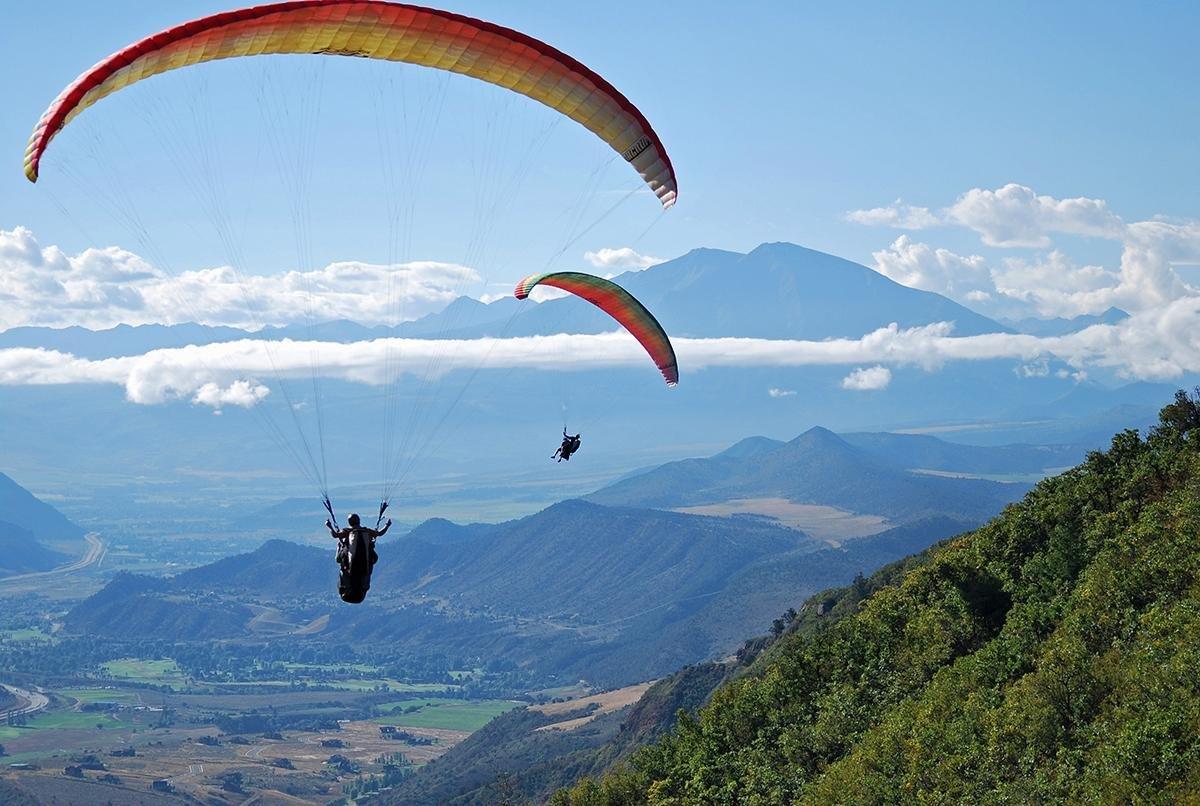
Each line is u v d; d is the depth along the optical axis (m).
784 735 59.50
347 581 25.38
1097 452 71.38
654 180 36.03
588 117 34.28
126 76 25.80
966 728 47.16
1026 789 40.81
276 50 28.42
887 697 58.56
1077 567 60.53
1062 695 44.62
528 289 39.38
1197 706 38.38
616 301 45.28
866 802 47.06
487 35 30.28
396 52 30.06
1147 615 47.56
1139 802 35.59
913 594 69.19
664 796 61.50
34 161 23.42
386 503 26.81
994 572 65.12
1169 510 58.31
